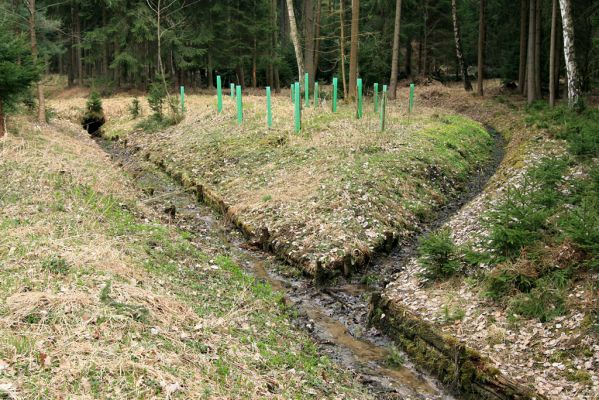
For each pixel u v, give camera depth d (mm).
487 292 7301
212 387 4859
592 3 22359
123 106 27703
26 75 14883
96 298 5723
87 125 24281
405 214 11438
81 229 8164
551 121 17609
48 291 5711
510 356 6242
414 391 6219
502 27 32031
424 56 37062
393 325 7414
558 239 7477
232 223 11852
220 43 33625
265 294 8211
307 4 28203
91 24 35562
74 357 4652
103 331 5172
